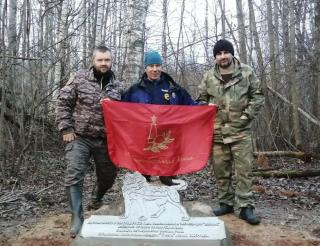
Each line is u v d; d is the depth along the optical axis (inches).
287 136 271.4
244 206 116.5
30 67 180.9
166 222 96.3
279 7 328.2
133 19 178.7
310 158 243.3
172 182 105.5
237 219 120.2
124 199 98.9
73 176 107.1
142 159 103.1
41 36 206.4
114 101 103.7
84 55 245.8
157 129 103.2
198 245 92.4
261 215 132.7
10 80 177.2
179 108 104.7
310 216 133.9
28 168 176.6
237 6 289.9
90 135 109.0
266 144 264.8
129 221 96.8
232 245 100.6
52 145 218.1
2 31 175.8
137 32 177.9
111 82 111.3
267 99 265.7
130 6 180.1
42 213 132.4
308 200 153.8
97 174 118.1
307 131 282.4
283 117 274.1
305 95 314.5
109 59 109.2
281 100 276.5
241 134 115.5
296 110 265.0
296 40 309.9
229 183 122.5
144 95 109.3
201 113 104.7
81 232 96.0
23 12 193.8
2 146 171.2
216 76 116.5
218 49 113.7
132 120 103.5
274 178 200.5
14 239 109.3
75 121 108.7
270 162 242.8
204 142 104.3
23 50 194.4
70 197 107.0
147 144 103.2
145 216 97.0
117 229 96.1
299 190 174.4
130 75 176.1
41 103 187.0
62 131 107.0
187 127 104.3
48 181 170.1
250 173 116.5
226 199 122.9
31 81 185.8
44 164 182.5
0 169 171.6
